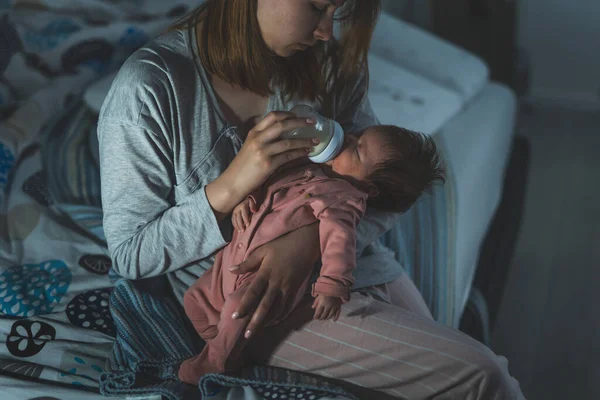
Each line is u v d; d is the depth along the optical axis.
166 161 1.14
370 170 1.15
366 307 1.11
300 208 1.08
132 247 1.16
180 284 1.27
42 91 2.01
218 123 1.15
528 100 3.81
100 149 1.14
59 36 2.21
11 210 1.60
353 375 1.11
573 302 2.40
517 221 2.20
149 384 1.12
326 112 1.27
